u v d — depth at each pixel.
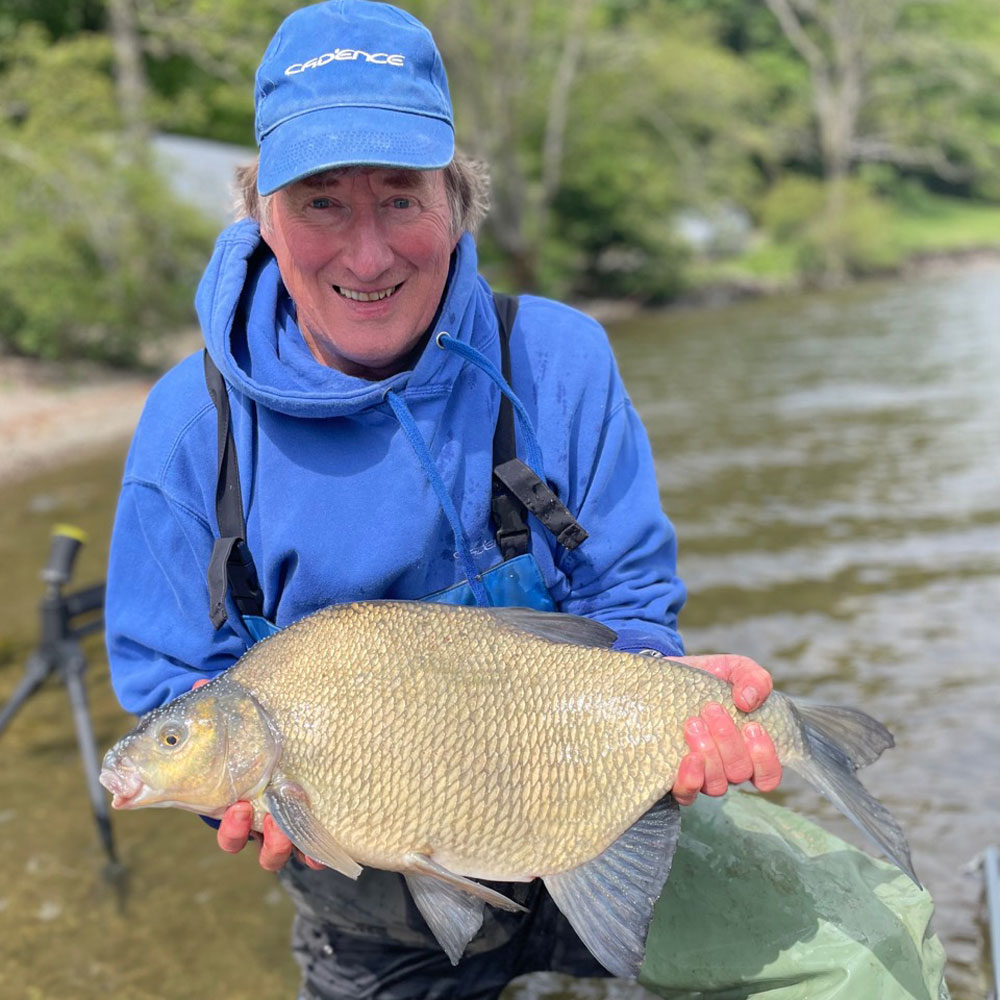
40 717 1.97
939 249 13.87
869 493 3.04
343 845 0.82
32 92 6.07
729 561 2.53
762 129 15.13
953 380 4.80
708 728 0.82
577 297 10.58
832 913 0.94
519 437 0.93
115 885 1.47
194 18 8.08
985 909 1.25
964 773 1.54
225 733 0.81
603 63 10.78
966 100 17.05
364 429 0.89
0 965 1.32
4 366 5.79
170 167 6.48
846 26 15.23
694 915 0.97
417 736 0.81
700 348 6.72
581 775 0.82
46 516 3.47
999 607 2.13
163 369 6.07
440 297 0.91
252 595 0.92
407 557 0.89
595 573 0.96
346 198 0.84
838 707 0.85
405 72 0.83
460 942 0.84
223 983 1.28
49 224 5.84
